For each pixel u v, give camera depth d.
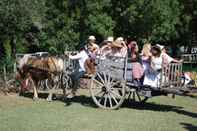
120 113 13.71
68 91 17.38
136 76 14.12
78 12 24.52
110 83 14.38
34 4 20.27
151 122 12.37
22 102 15.60
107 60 14.57
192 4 30.02
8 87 18.19
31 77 16.33
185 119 12.95
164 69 14.05
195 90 13.77
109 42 15.20
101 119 12.67
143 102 15.70
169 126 11.91
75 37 24.53
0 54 21.05
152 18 24.62
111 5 24.22
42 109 14.24
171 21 25.44
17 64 17.69
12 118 12.70
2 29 19.69
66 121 12.34
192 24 31.97
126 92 15.30
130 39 25.70
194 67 24.02
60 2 24.75
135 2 24.28
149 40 25.22
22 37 22.42
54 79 17.08
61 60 16.03
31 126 11.66
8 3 18.53
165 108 14.93
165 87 14.08
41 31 24.08
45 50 25.25
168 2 25.12
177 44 33.91
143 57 14.27
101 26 23.72
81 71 15.66
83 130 11.29
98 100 14.98
